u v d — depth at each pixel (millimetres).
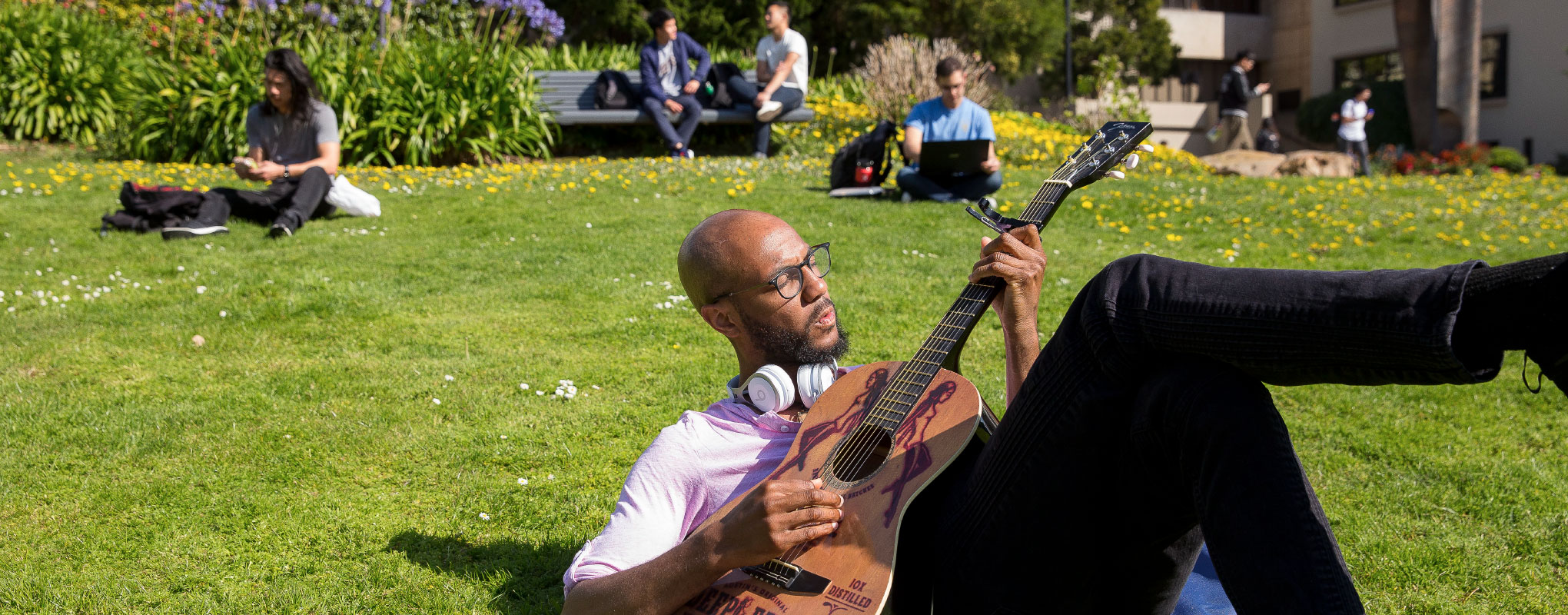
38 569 2670
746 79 13961
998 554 1666
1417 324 1243
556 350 4605
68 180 8766
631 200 8453
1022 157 12438
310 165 7184
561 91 12992
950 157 8375
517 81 12016
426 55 11609
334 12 13703
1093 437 1540
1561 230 8992
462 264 6117
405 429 3660
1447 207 10086
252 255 6184
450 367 4336
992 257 1938
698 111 12414
